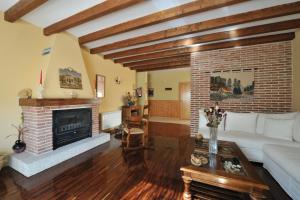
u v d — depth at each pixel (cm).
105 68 501
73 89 335
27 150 271
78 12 253
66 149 288
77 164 268
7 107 262
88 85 374
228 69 398
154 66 607
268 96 363
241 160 189
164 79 862
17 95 273
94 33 329
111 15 258
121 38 359
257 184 138
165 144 379
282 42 348
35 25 297
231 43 371
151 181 217
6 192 189
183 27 291
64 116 308
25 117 273
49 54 296
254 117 322
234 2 200
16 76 272
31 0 211
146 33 329
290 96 344
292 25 268
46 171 242
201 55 427
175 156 306
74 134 331
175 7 232
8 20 256
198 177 164
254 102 376
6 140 262
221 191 191
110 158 295
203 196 183
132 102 607
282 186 199
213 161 187
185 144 379
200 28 276
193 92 439
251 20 242
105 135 392
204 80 425
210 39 327
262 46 365
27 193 188
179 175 233
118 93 566
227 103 402
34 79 296
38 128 257
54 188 199
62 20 277
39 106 257
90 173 238
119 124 541
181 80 822
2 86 255
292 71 339
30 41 290
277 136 273
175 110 838
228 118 342
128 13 252
